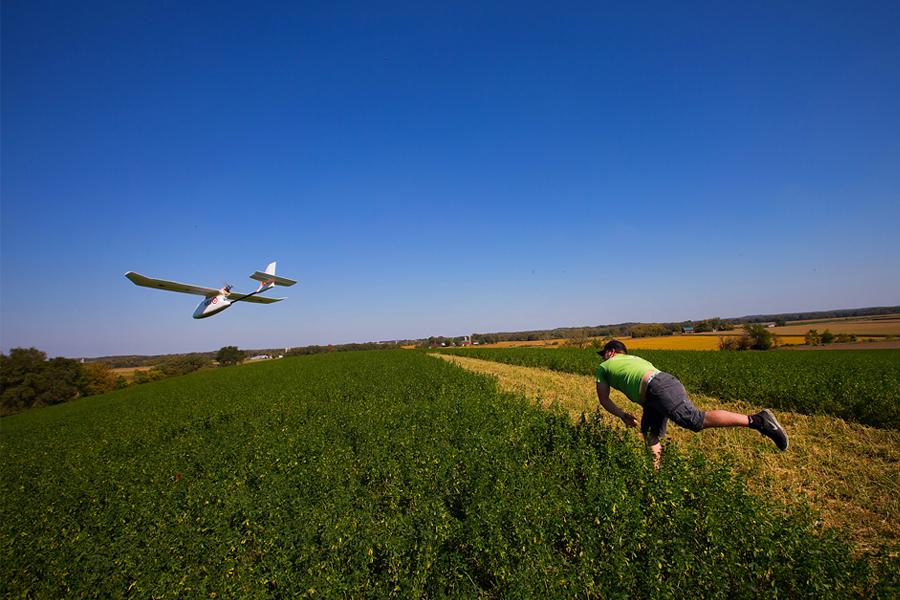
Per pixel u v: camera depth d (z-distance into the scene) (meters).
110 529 6.08
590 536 4.14
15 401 58.69
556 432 7.23
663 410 5.91
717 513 4.20
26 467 11.62
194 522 5.62
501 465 5.74
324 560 4.31
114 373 76.31
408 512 5.14
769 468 6.55
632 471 5.30
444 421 8.80
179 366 84.38
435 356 47.41
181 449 9.82
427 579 4.11
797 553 3.71
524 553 3.99
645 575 3.81
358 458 7.15
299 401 15.77
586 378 19.98
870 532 4.71
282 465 7.09
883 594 3.26
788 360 24.59
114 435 14.45
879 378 14.00
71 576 4.96
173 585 4.31
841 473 6.28
